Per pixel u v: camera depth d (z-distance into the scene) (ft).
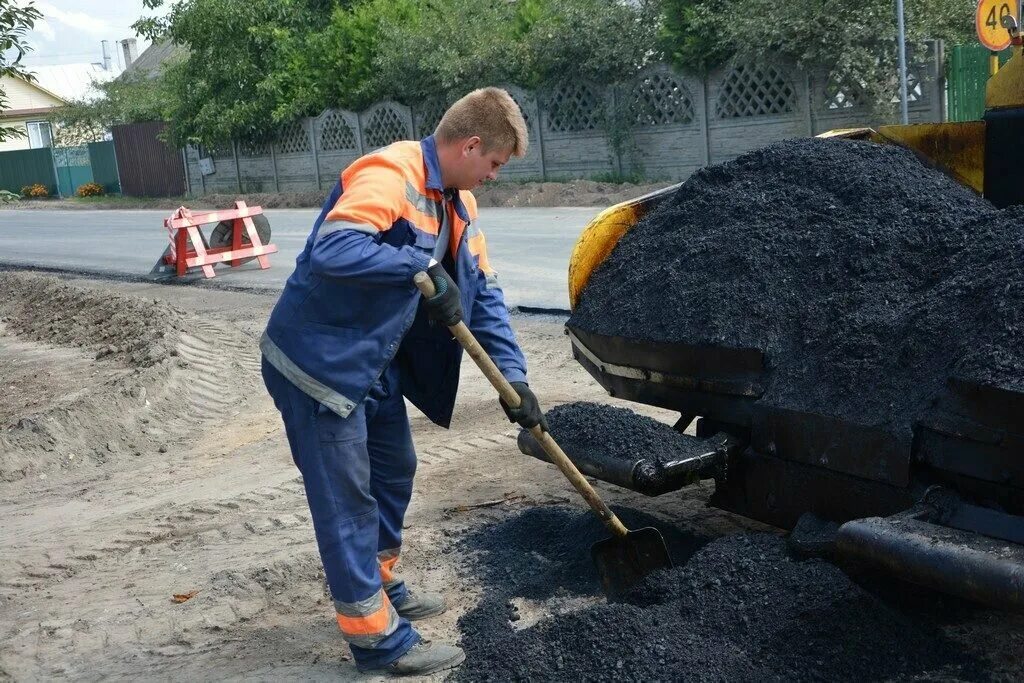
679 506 14.02
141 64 155.22
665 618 9.89
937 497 9.11
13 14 27.35
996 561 7.95
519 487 15.51
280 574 13.23
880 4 48.93
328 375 9.65
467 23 72.74
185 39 92.02
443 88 71.56
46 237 67.97
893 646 9.30
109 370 25.41
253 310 33.19
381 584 10.37
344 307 9.66
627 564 11.31
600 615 9.91
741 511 11.48
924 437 9.28
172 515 16.07
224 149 95.96
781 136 54.29
